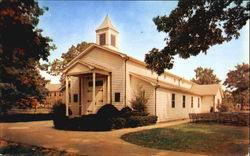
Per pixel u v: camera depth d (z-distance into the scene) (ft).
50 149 21.61
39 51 16.40
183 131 36.42
